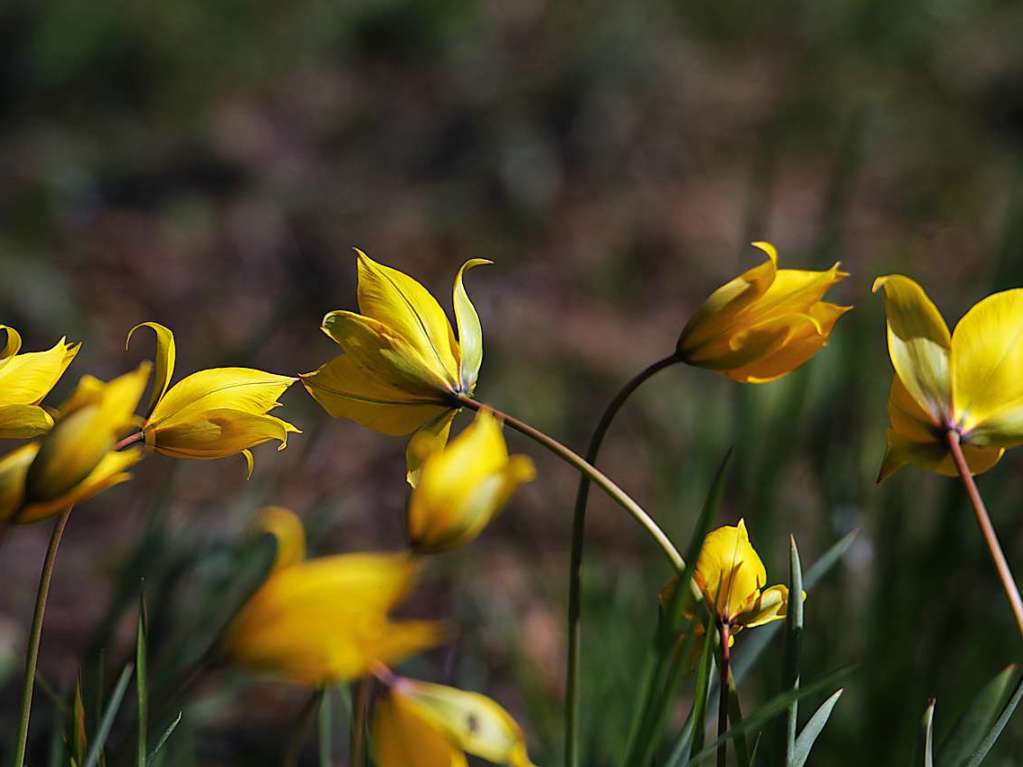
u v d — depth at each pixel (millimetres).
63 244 4242
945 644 1627
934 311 1324
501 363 3619
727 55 5883
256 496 2062
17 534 2895
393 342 1337
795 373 1705
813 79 5656
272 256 4324
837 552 1437
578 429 3322
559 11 5852
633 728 1375
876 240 4180
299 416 3307
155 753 1326
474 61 5648
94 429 1244
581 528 1314
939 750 1352
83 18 5266
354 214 4609
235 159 4926
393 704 1232
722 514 2314
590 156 4988
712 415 2111
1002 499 1770
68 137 4953
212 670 1201
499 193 4781
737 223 4582
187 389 1322
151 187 4688
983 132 5230
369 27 5859
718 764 1325
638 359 3725
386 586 1197
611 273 4301
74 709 1340
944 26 6043
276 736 2170
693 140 5133
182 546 1753
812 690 1288
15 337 1325
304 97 5469
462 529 1235
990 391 1321
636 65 5406
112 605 1644
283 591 1198
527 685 1924
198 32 5500
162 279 4129
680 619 1312
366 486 3115
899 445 1329
